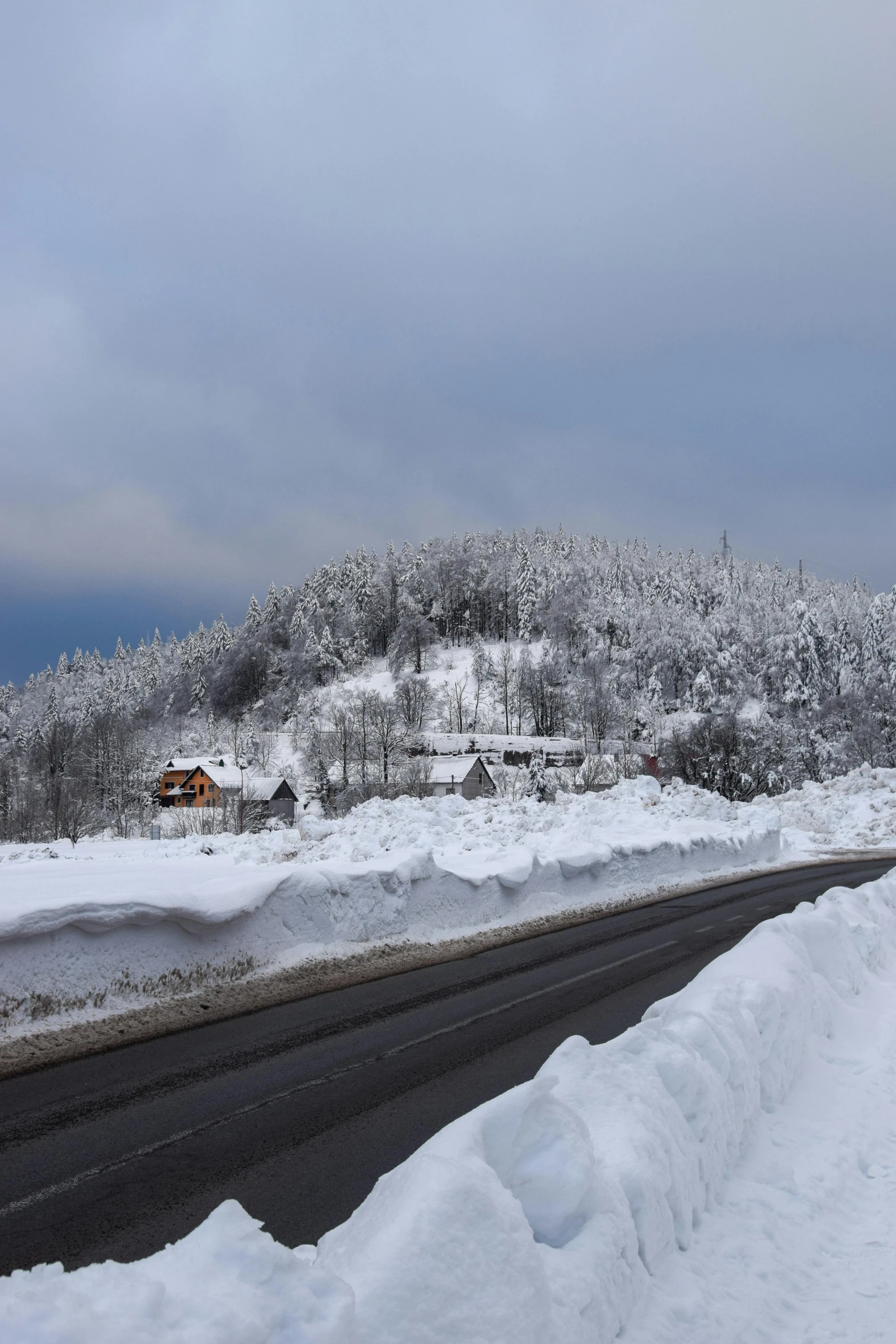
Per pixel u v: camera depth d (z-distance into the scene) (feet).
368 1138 17.93
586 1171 10.71
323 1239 10.06
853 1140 16.51
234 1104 20.04
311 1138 17.90
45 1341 6.44
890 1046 22.17
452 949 40.40
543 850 62.28
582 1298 9.49
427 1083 21.54
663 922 49.01
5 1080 21.84
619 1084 13.33
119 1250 13.21
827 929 26.05
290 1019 28.09
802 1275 12.14
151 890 29.53
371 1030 26.73
